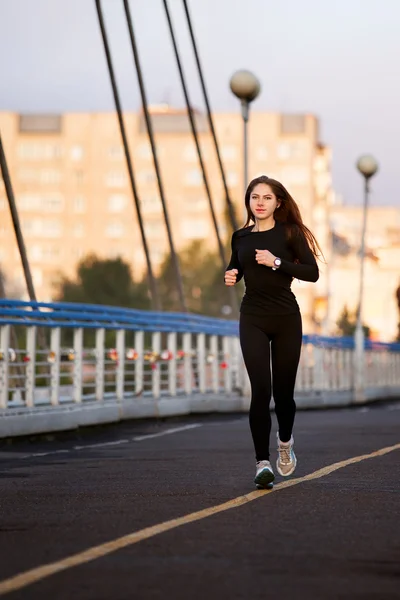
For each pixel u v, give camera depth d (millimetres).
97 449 18531
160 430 24266
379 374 65188
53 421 22438
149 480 12867
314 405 46750
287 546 7934
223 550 7766
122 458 16469
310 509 9930
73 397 24688
